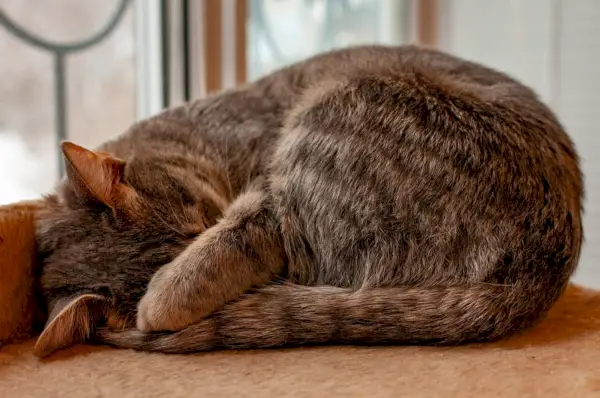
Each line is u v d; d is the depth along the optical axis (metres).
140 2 1.25
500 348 0.83
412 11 1.43
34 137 1.20
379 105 0.89
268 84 1.04
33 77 1.19
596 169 1.32
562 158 0.90
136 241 0.88
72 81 1.22
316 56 1.08
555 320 0.90
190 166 0.95
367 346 0.84
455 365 0.79
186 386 0.77
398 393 0.75
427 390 0.75
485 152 0.86
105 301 0.86
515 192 0.85
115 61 1.25
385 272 0.86
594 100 1.31
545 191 0.86
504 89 0.96
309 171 0.89
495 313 0.83
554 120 0.94
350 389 0.76
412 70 0.93
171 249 0.88
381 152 0.88
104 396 0.76
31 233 0.91
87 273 0.87
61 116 1.22
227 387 0.77
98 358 0.83
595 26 1.30
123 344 0.85
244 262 0.87
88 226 0.88
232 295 0.86
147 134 0.99
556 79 1.33
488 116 0.88
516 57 1.39
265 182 0.92
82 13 1.22
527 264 0.84
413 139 0.87
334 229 0.88
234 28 1.25
